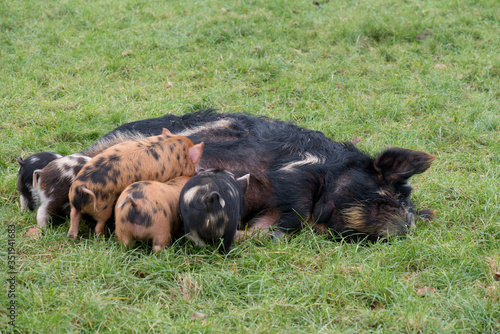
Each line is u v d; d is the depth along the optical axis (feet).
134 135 22.77
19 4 47.55
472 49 40.40
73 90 33.96
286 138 22.17
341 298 16.89
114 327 15.01
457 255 18.99
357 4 49.37
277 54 39.52
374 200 20.71
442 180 25.08
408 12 46.85
